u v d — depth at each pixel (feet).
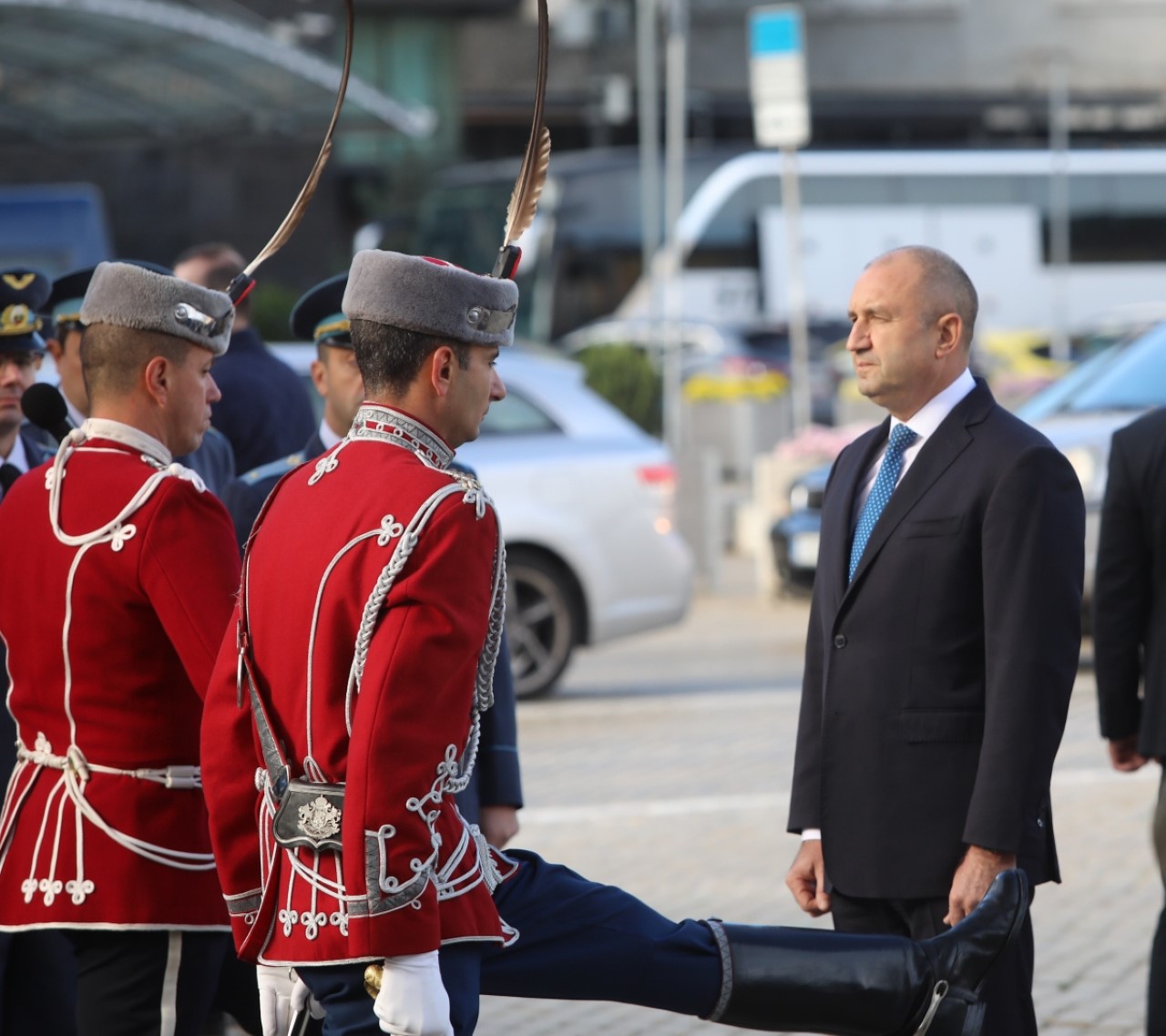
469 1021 31.99
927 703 39.11
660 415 214.28
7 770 42.86
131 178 351.67
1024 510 38.14
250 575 32.45
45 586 36.42
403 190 356.18
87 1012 37.11
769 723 101.45
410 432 31.83
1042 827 39.32
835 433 170.60
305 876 31.01
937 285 39.68
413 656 29.86
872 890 39.40
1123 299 379.96
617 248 334.44
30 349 45.01
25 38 198.70
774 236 355.97
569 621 106.83
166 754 36.76
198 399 37.35
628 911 37.14
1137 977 57.11
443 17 391.04
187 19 196.85
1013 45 483.51
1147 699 50.08
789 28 158.10
